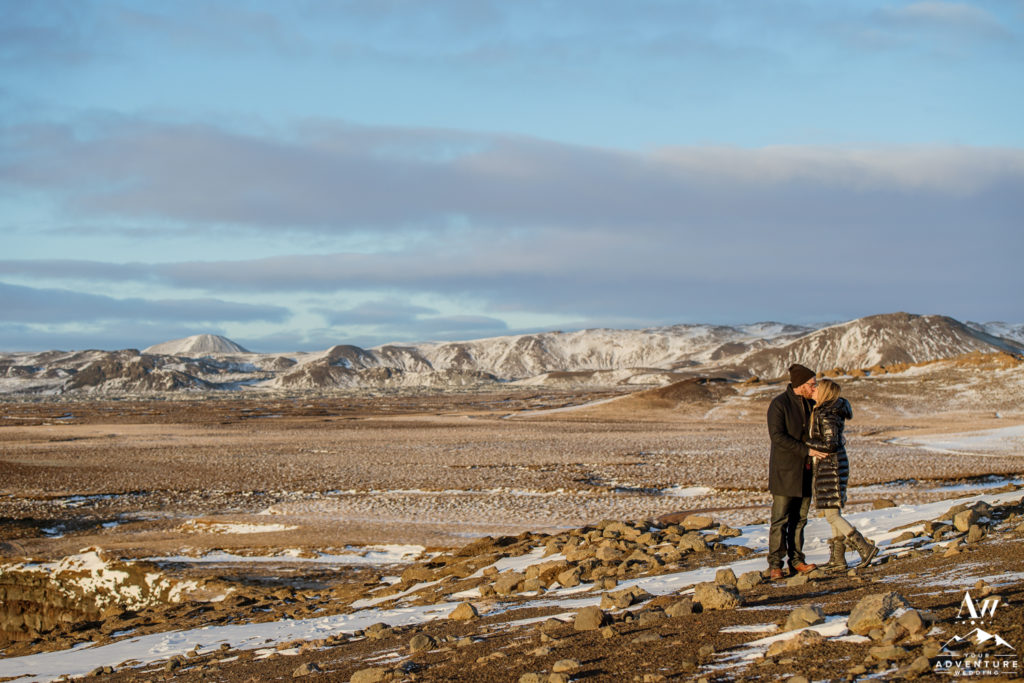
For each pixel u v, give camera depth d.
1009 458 39.22
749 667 5.65
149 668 10.96
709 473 38.38
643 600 9.41
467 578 15.16
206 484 38.31
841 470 9.41
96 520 30.52
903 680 4.77
